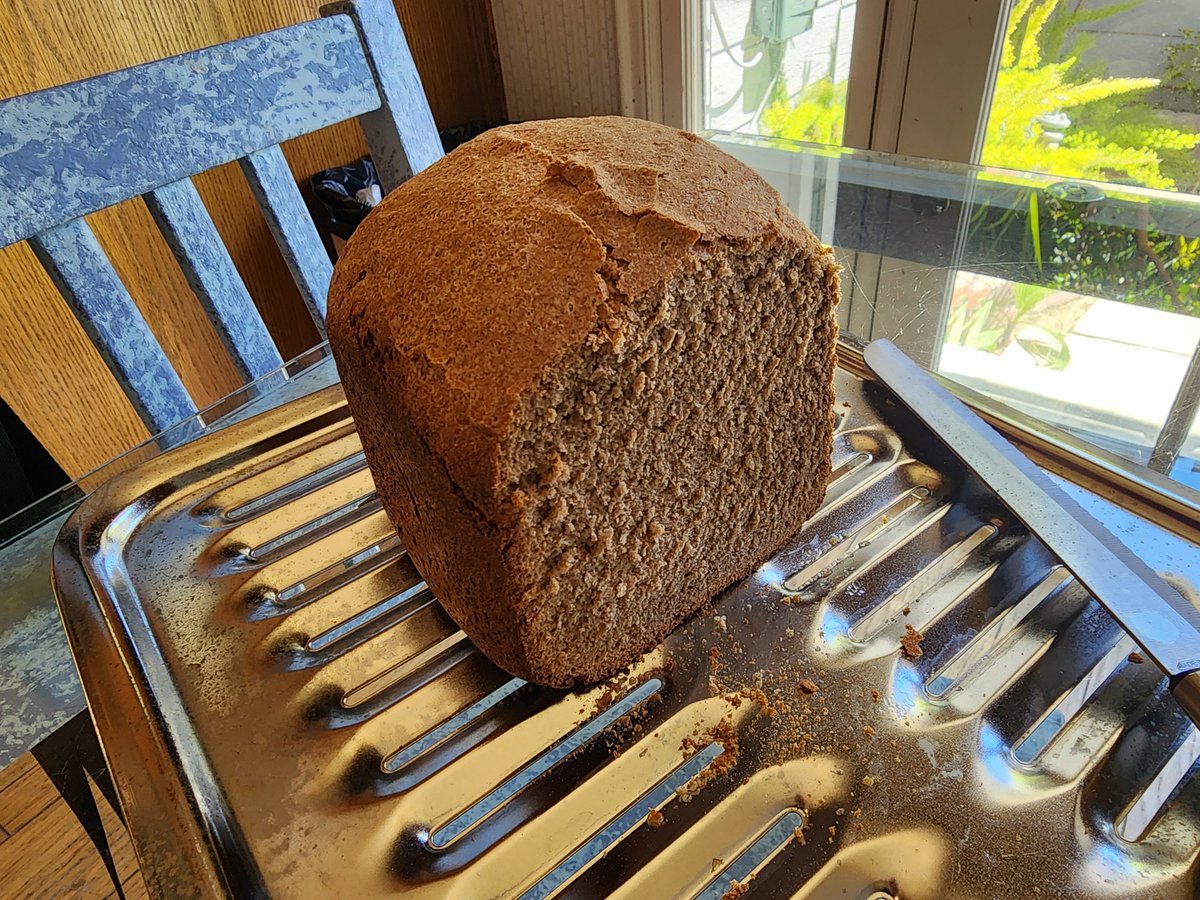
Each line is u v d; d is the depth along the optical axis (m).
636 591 0.54
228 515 0.65
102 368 1.17
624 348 0.44
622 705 0.53
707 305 0.47
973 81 1.00
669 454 0.50
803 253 0.49
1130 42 0.91
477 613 0.52
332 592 0.59
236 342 0.85
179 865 0.42
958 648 0.54
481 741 0.50
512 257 0.45
